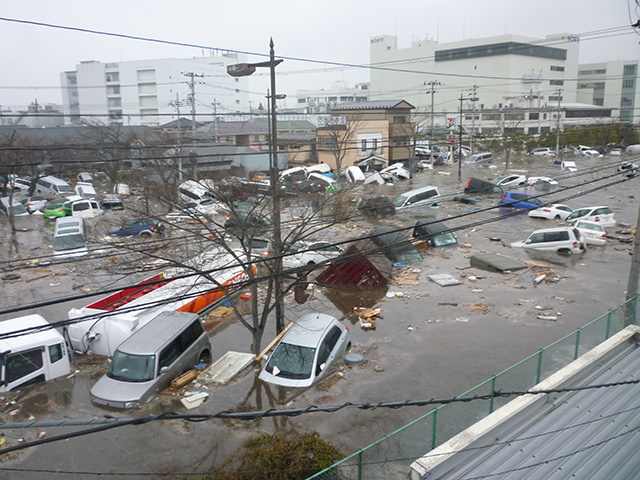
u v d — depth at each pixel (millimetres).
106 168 49969
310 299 20672
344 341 15422
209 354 15883
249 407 12719
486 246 28188
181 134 60812
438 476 9656
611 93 122000
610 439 11797
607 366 13875
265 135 72000
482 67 114312
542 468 10727
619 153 73375
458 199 42156
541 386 12125
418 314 18734
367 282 21719
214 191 16234
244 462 9352
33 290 23188
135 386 13000
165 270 20391
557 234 26141
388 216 36375
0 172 43219
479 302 19609
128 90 119062
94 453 11125
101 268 16594
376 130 61312
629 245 27047
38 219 41219
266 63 14820
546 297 19781
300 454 9086
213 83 121688
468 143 82562
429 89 126188
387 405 6875
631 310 15367
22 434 11844
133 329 15781
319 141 62250
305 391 13375
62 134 64125
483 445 10516
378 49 136250
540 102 103500
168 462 10750
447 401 7609
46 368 14406
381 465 9078
